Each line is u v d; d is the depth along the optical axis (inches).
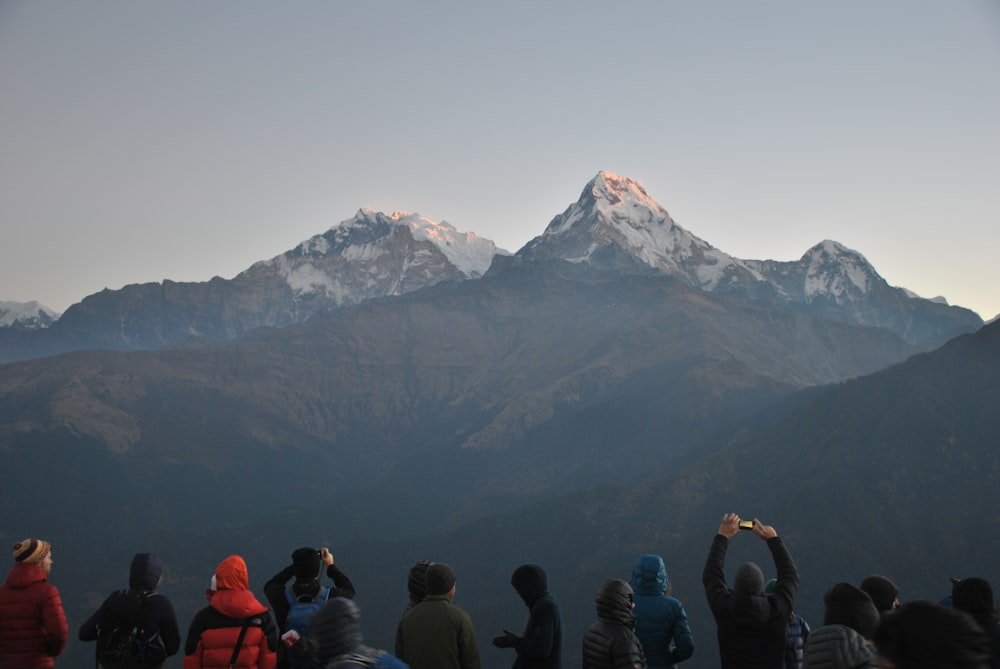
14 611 521.0
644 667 467.2
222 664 483.2
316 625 349.4
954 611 261.0
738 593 461.7
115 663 502.0
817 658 404.5
